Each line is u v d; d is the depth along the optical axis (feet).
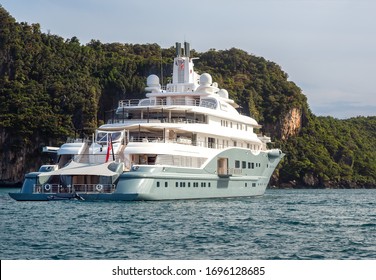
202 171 248.73
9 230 150.61
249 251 125.80
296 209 232.94
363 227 168.66
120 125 245.45
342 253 125.18
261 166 302.66
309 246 132.57
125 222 166.20
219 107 272.51
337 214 213.66
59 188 228.84
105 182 222.07
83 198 221.87
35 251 123.24
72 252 122.52
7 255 119.03
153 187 221.46
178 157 235.20
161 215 184.44
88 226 158.10
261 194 310.04
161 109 254.68
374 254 124.57
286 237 144.77
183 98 274.36
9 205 214.48
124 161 227.40
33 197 226.38
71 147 236.02
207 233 148.46
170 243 133.49
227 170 269.64
